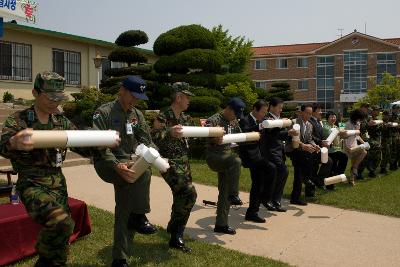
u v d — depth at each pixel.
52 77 2.95
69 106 11.21
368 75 43.31
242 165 5.54
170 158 4.17
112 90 13.49
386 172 10.21
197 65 13.55
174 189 4.17
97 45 18.48
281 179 6.15
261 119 5.69
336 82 44.16
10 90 15.20
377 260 4.37
